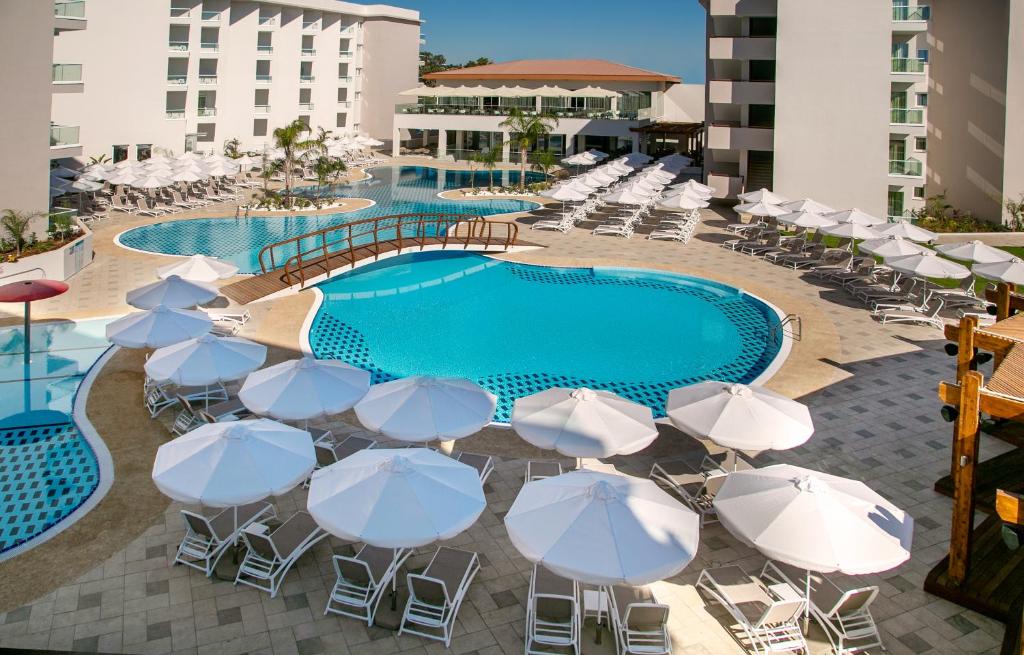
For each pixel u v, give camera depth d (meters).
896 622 8.02
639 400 14.65
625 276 23.38
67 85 23.33
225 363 11.88
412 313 19.61
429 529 7.47
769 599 7.76
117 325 13.55
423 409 10.10
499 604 8.27
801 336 17.19
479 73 56.19
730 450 10.55
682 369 16.19
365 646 7.61
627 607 7.51
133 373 14.55
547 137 51.28
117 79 41.50
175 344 12.77
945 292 19.11
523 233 29.33
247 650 7.50
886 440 12.20
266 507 9.29
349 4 58.47
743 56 32.72
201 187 37.12
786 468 8.50
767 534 7.44
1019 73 28.56
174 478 8.29
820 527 7.41
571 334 18.27
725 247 26.78
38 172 21.98
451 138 62.81
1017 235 27.95
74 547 9.09
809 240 27.19
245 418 12.32
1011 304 11.96
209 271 16.97
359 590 8.09
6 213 21.25
